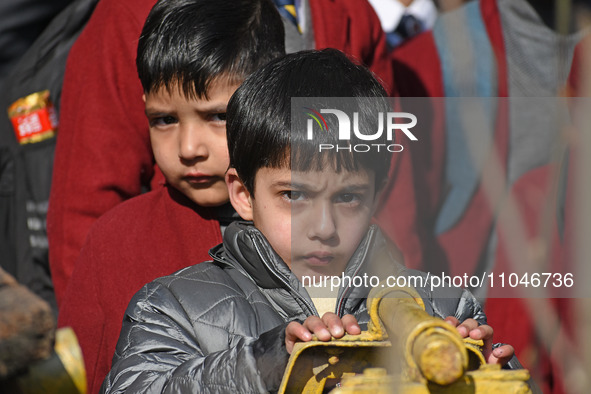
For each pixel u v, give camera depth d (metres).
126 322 4.82
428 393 2.57
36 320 2.29
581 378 3.78
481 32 9.11
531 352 6.09
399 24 10.32
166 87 5.59
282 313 4.77
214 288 4.84
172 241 5.95
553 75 8.88
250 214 5.02
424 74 9.09
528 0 9.22
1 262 8.59
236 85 5.59
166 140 5.76
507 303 6.52
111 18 7.03
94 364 5.83
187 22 5.63
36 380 2.37
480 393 2.62
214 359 3.96
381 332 3.24
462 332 3.80
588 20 5.82
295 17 7.29
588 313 3.88
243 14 5.83
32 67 8.49
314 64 4.90
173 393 4.00
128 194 6.92
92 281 5.94
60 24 8.41
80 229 6.80
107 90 6.93
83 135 6.92
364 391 2.60
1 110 8.66
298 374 3.61
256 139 4.66
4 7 8.95
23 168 8.39
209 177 5.69
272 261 4.61
